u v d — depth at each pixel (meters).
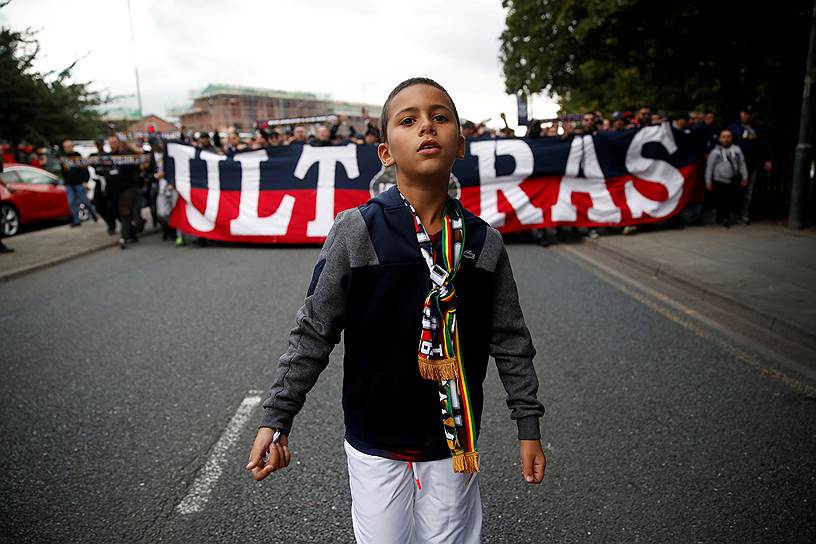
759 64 12.17
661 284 6.27
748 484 2.61
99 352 4.56
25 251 9.13
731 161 8.76
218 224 9.38
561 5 12.78
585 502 2.53
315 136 11.54
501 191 8.91
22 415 3.49
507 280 1.41
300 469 2.83
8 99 19.88
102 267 8.06
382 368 1.35
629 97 18.62
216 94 95.56
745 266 6.45
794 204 8.58
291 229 9.27
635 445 2.97
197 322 5.28
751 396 3.51
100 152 9.80
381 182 9.20
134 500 2.61
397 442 1.39
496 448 3.00
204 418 3.40
